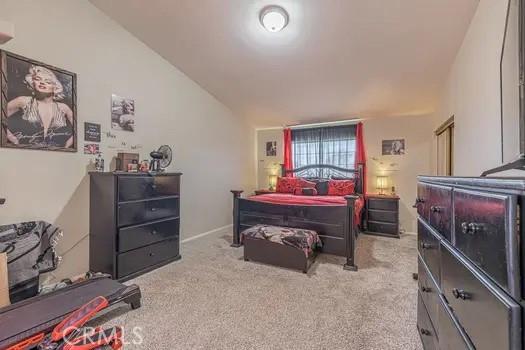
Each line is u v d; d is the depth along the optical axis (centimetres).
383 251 354
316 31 281
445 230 101
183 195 397
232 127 513
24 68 223
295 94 429
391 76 349
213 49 333
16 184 220
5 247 191
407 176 465
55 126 244
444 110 351
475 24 225
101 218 260
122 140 307
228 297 222
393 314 195
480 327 69
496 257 62
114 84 298
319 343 163
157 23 296
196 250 354
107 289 192
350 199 295
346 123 523
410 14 246
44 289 212
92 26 275
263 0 253
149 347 159
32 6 228
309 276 266
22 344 131
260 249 302
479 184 73
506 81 148
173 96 377
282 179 522
